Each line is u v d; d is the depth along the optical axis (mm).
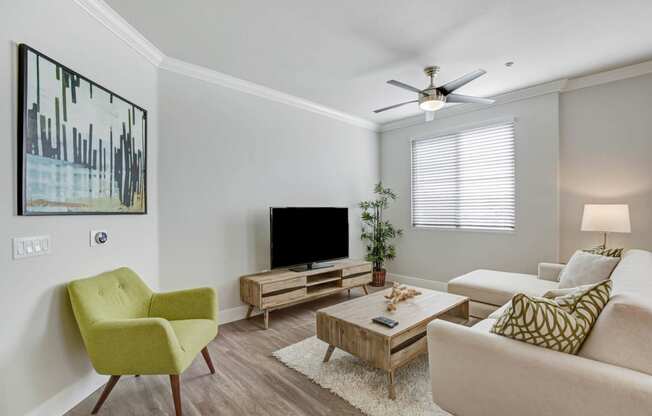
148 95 2799
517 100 3895
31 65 1692
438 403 1671
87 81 2086
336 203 4676
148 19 2342
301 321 3428
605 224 3021
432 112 3510
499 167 4109
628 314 1231
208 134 3275
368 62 3062
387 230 4973
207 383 2199
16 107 1633
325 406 1947
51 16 1846
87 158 2084
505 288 2900
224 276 3387
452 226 4582
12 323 1607
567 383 1232
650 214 3105
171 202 3010
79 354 1996
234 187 3482
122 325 1759
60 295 1884
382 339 2012
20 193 1633
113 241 2350
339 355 2590
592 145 3426
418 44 2725
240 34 2561
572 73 3336
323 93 3898
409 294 2746
